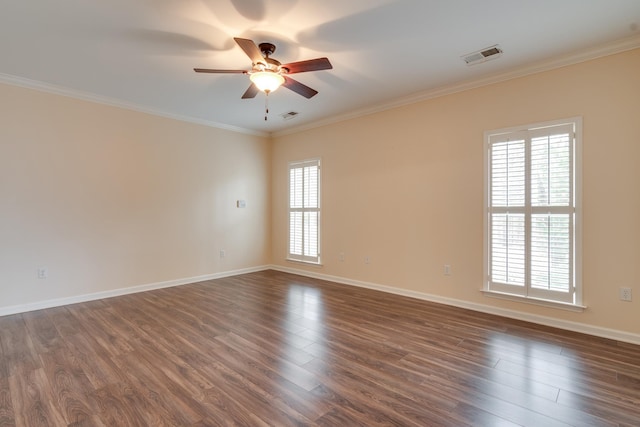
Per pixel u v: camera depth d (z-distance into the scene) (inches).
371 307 152.3
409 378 90.0
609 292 115.8
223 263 219.5
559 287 125.0
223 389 84.7
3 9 92.6
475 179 146.1
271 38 110.5
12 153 142.8
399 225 172.7
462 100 149.6
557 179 125.0
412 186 167.2
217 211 216.2
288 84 121.3
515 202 134.9
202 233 208.5
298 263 228.1
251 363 98.3
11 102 142.4
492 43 114.0
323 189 210.4
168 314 142.8
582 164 120.0
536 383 87.4
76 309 149.6
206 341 114.2
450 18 99.0
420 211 164.4
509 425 71.1
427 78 143.6
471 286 148.2
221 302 161.0
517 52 120.3
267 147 246.1
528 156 131.3
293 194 230.8
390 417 73.5
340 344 111.8
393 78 143.6
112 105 170.7
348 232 196.9
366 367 96.0
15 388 85.0
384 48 117.5
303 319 136.4
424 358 101.5
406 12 96.1
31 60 125.4
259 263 241.4
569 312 123.4
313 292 179.5
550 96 126.4
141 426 70.6
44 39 110.0
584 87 119.4
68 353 104.7
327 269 209.8
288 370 94.2
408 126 168.2
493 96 140.6
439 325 129.0
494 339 115.5
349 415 74.2
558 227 124.9
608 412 75.3
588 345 110.2
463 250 150.2
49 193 152.1
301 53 121.0
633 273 111.7
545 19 99.5
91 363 98.2
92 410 76.1
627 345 110.0
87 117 162.6
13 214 143.3
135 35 107.9
